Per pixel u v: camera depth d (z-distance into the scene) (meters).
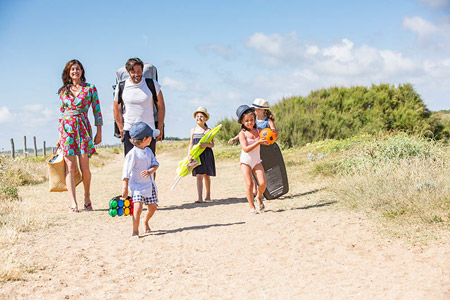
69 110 7.48
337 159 11.05
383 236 4.84
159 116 7.75
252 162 6.83
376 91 21.81
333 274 3.87
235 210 7.31
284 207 7.13
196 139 8.34
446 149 10.02
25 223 6.05
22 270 4.06
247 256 4.57
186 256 4.66
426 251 4.21
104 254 4.75
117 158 37.09
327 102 21.52
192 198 9.15
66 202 8.59
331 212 6.31
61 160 7.67
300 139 18.14
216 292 3.61
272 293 3.52
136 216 5.51
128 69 7.17
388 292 3.33
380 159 9.43
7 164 13.22
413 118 19.56
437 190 6.16
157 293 3.63
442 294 3.18
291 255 4.51
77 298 3.52
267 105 7.63
